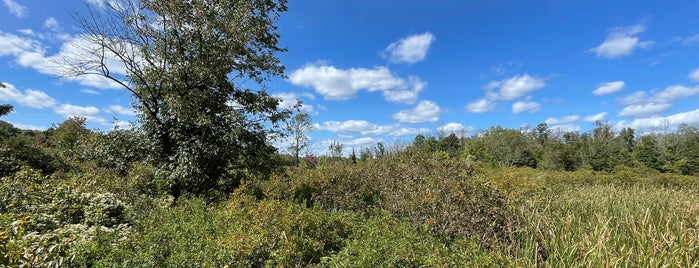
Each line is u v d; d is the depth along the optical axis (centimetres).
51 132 2338
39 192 565
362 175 783
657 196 744
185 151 870
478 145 3216
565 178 1361
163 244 398
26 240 316
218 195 848
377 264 381
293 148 2416
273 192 761
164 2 903
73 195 563
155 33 940
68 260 341
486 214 501
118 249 376
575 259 381
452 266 374
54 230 428
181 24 926
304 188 774
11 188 551
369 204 688
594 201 631
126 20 910
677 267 363
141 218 539
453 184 555
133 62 935
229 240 410
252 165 977
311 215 523
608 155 2870
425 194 558
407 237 440
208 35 924
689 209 524
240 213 545
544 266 404
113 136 934
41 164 1073
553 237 436
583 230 447
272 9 1046
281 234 454
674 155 2617
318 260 448
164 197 735
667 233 416
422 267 376
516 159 3288
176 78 920
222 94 989
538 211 528
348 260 388
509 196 532
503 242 477
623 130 4462
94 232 426
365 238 446
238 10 936
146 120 938
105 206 557
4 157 973
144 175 852
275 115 1027
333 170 831
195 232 446
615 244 404
